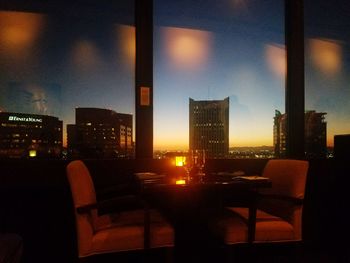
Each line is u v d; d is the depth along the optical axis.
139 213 2.54
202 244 3.03
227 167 3.08
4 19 2.95
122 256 2.83
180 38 3.26
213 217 2.44
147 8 3.06
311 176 3.13
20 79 2.95
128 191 2.90
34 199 2.79
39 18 3.02
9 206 2.74
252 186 2.23
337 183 2.99
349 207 2.84
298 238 2.27
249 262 2.78
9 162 2.79
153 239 2.10
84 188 2.09
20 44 2.97
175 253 2.99
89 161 2.84
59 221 2.82
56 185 2.79
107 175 2.87
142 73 3.06
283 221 2.30
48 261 2.77
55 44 3.05
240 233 2.19
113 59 3.11
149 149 3.10
